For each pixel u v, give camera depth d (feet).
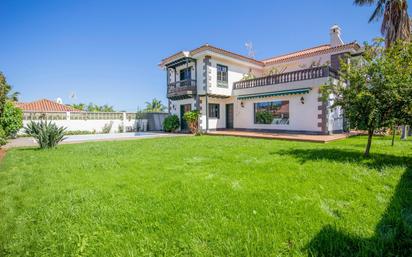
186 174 17.47
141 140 47.29
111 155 27.53
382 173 16.47
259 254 7.04
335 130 50.96
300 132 52.08
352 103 21.93
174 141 43.45
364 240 7.68
